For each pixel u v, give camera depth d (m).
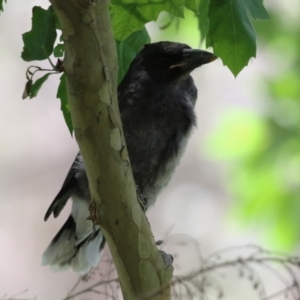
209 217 19.25
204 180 19.67
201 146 18.55
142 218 6.94
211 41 7.37
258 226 13.46
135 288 7.05
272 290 12.48
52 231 19.45
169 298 7.07
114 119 6.49
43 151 20.34
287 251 13.27
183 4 7.84
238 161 13.55
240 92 19.08
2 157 20.16
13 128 20.33
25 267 18.95
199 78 19.50
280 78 14.01
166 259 7.19
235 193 13.60
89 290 6.79
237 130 13.56
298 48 14.45
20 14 19.06
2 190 19.92
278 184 13.30
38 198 19.98
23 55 6.51
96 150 6.55
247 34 7.31
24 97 6.56
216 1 7.33
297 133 13.37
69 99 6.36
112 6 7.80
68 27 5.99
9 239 19.38
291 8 14.83
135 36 8.57
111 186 6.71
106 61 6.24
